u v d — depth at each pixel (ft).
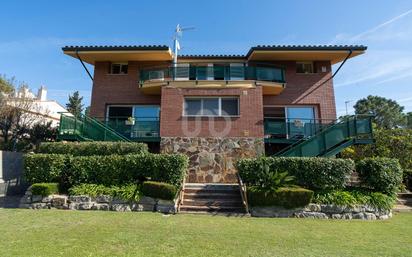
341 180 35.58
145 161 37.06
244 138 49.57
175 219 29.01
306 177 35.96
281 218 31.81
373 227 27.76
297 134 52.95
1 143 72.49
